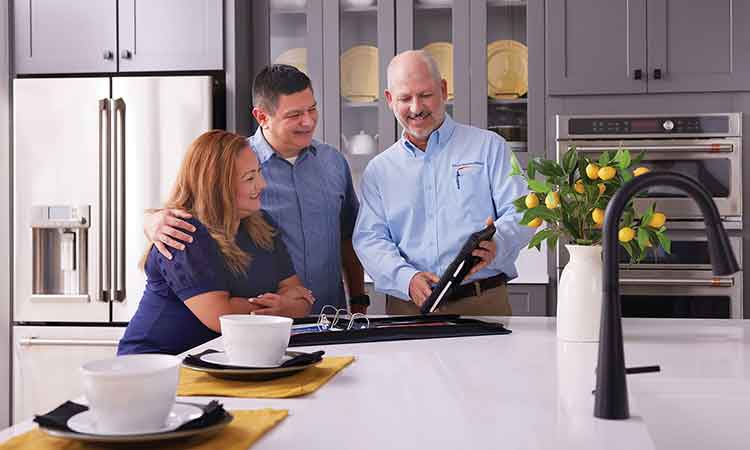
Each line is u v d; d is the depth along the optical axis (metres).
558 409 1.07
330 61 3.90
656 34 3.68
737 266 1.03
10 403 3.83
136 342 1.97
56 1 3.88
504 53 3.81
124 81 3.69
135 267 3.69
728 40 3.66
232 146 2.07
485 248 2.00
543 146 3.76
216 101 3.79
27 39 3.89
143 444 0.86
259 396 1.13
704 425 1.32
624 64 3.71
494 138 2.60
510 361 1.44
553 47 3.73
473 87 3.82
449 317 2.00
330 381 1.26
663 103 3.70
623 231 1.65
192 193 2.06
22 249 3.77
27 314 3.76
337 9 3.90
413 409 1.07
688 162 3.67
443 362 1.43
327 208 2.63
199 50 3.80
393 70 2.55
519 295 3.68
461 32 3.82
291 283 2.21
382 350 1.57
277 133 2.50
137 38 3.83
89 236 3.71
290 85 2.46
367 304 2.51
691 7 3.67
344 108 3.92
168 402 0.87
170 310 1.97
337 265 2.68
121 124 3.67
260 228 2.19
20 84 3.75
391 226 2.62
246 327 1.23
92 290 3.71
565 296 1.69
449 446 0.89
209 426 0.87
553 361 1.44
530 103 3.76
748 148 3.66
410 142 2.62
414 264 2.60
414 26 3.88
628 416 1.02
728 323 1.98
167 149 3.67
